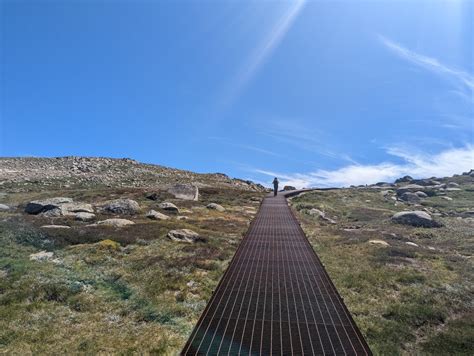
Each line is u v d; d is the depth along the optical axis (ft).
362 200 156.04
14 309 32.68
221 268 46.91
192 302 35.88
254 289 38.40
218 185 207.10
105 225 70.28
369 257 53.93
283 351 25.40
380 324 31.42
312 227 84.64
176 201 120.78
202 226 77.61
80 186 170.30
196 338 27.25
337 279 43.09
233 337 27.48
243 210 115.03
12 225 64.39
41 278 40.45
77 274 42.86
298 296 36.42
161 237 63.87
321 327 29.50
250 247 58.44
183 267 46.42
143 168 246.47
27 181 176.35
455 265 51.90
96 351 26.16
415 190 180.65
